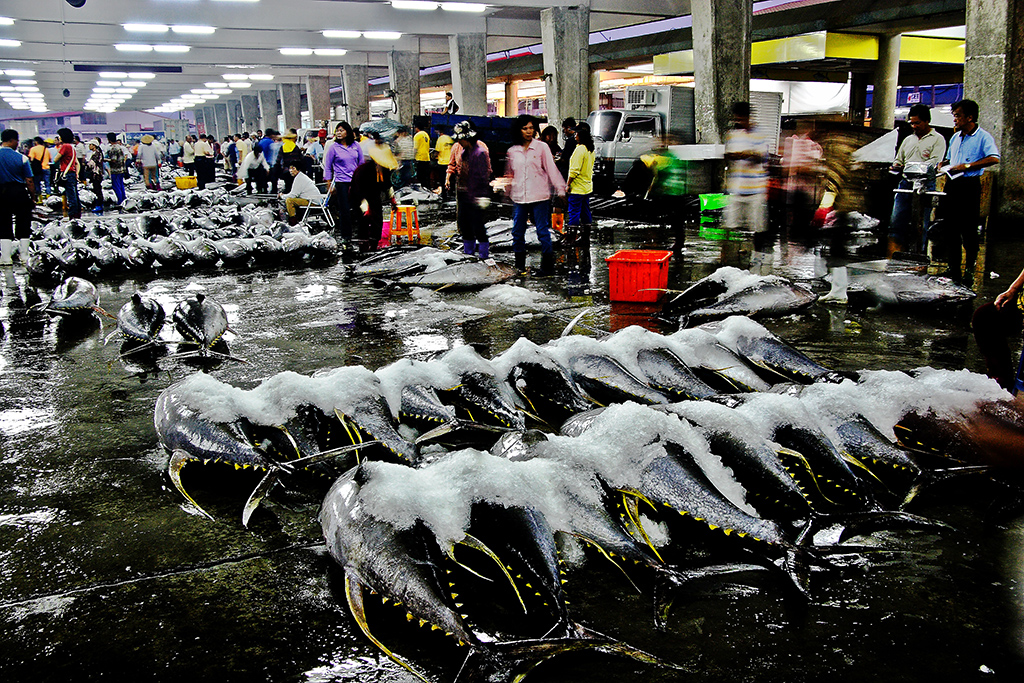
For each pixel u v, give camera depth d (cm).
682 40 2520
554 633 236
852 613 251
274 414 367
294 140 2094
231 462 331
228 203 1906
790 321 658
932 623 245
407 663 230
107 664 231
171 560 290
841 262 833
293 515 327
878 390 370
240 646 239
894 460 332
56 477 367
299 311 748
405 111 3369
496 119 2061
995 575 272
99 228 1216
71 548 300
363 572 246
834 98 2744
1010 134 1204
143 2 2231
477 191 960
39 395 495
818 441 330
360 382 380
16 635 245
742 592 264
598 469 297
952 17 1973
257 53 3453
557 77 2353
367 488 264
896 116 2912
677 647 236
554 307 737
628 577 277
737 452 320
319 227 1484
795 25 2197
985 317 426
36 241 1205
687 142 1834
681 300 679
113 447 405
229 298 827
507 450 316
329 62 3584
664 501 288
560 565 266
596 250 1114
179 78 4356
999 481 333
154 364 567
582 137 1171
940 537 298
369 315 720
